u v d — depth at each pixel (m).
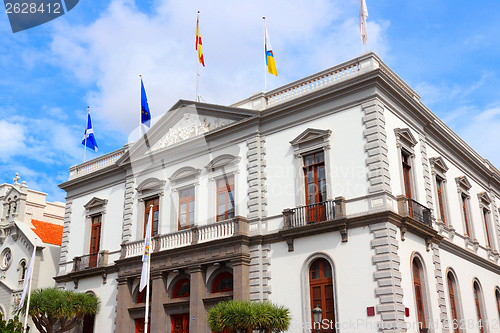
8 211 36.56
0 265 35.09
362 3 23.47
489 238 31.05
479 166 31.14
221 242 22.44
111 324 26.81
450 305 23.17
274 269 21.59
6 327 23.70
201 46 26.39
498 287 29.55
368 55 21.72
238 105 25.75
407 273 19.64
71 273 29.62
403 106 23.05
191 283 22.95
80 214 31.75
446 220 25.36
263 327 18.00
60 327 27.98
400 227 20.00
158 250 24.72
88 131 33.38
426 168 23.86
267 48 25.61
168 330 23.84
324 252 20.36
